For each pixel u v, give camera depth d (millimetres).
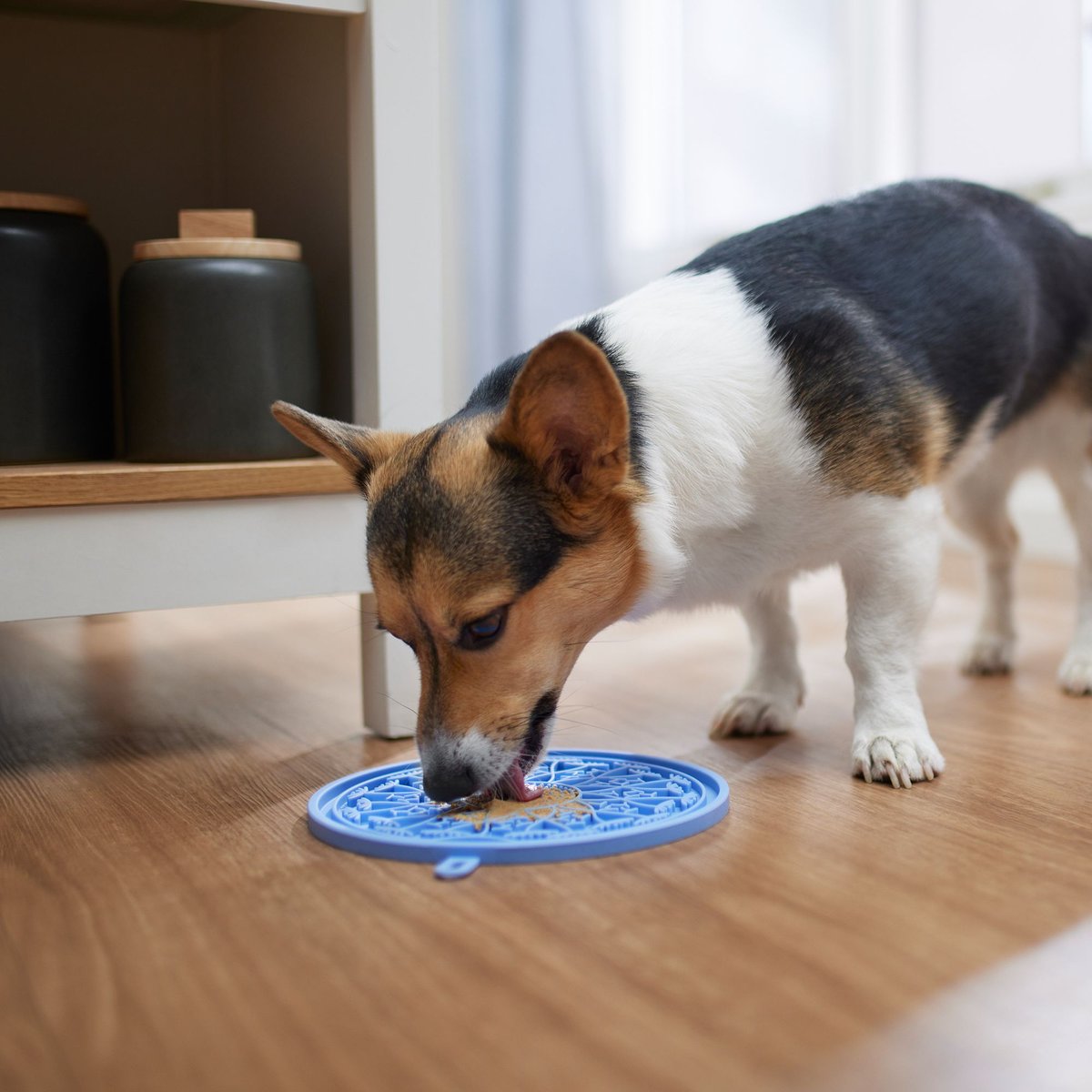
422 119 1306
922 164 2174
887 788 1169
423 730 1090
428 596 1070
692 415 1145
